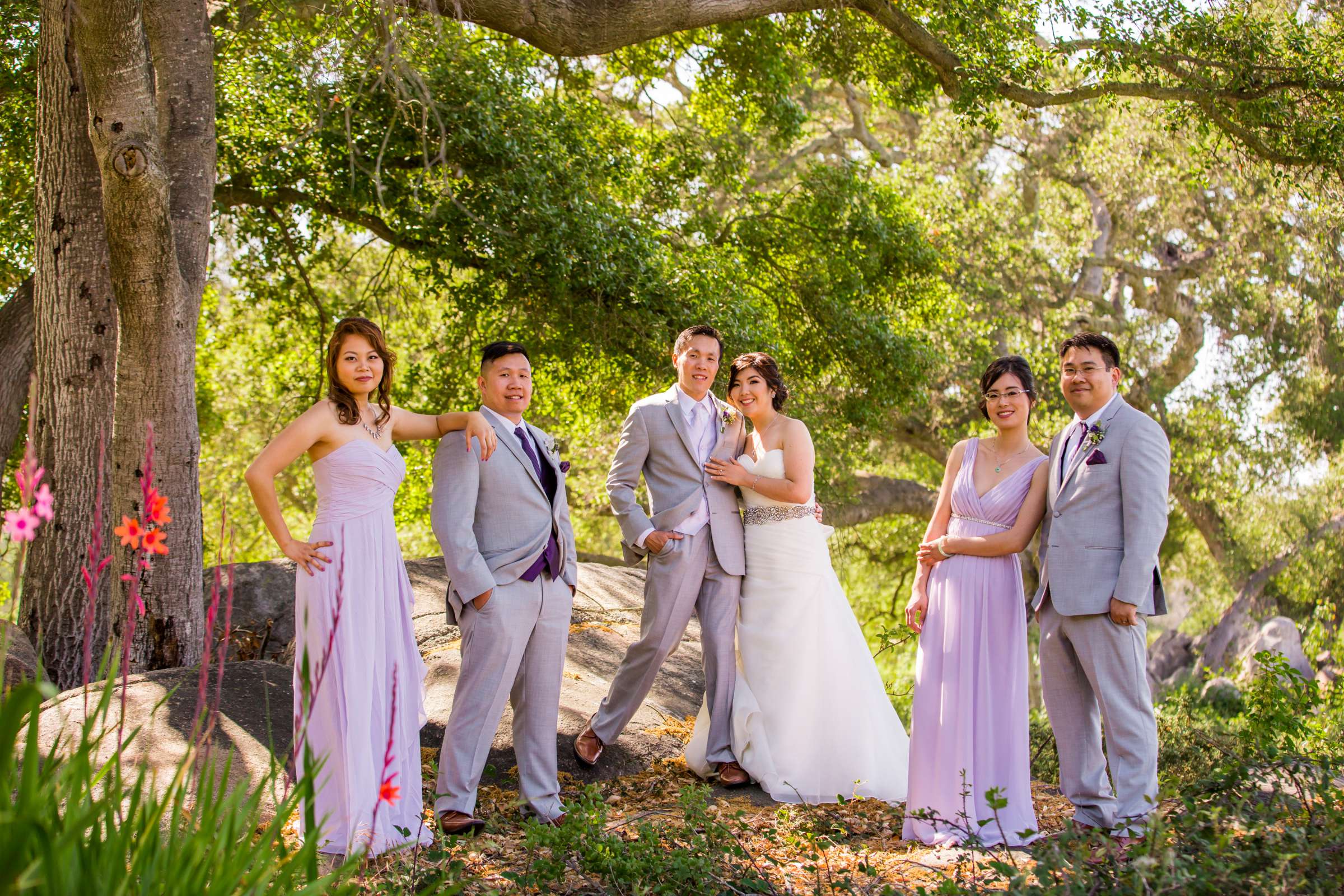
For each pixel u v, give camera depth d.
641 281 9.98
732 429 5.03
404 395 12.23
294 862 2.17
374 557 3.83
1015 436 4.24
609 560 16.41
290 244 11.26
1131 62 9.46
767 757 4.68
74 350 6.66
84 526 6.54
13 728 1.66
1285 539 17.53
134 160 5.41
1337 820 3.08
